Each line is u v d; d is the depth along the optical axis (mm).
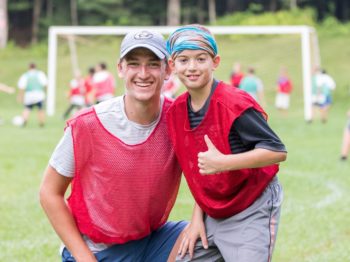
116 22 64250
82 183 5270
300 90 36531
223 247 5184
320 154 17875
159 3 65500
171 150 5242
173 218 10109
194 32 4914
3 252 8398
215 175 5027
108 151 5141
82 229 5352
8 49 56344
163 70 5109
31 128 25516
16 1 66062
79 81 29203
